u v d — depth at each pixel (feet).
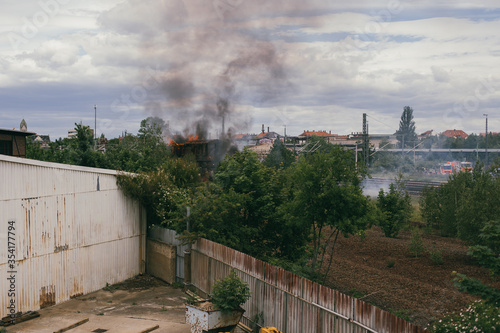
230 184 61.36
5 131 72.08
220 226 56.39
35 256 50.26
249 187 60.34
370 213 51.98
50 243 52.26
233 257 46.37
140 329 43.34
